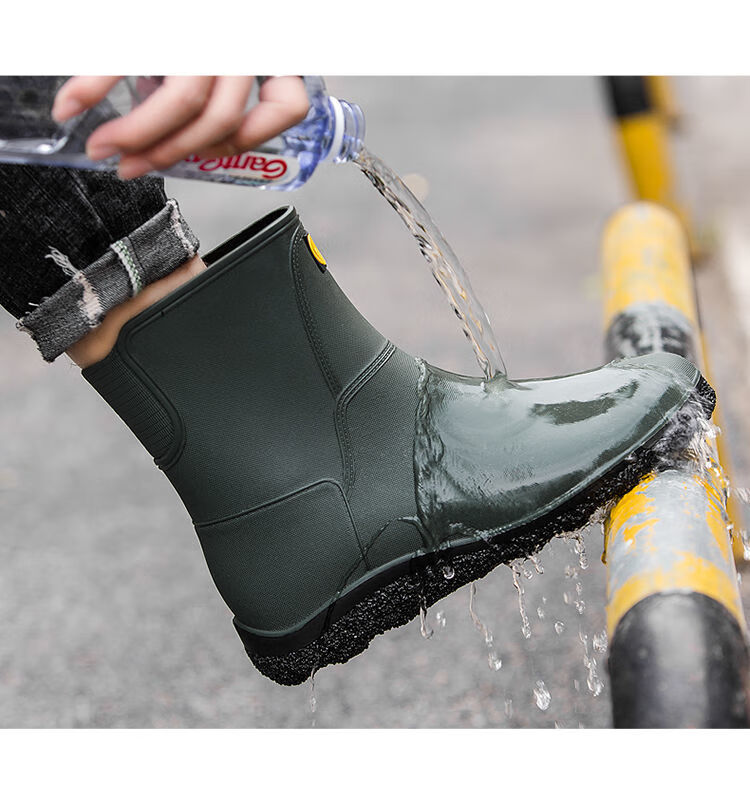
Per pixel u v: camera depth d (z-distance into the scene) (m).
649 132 2.31
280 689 1.55
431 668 1.57
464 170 4.46
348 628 1.09
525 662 1.55
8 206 0.92
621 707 0.64
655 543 0.75
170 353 1.01
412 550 1.07
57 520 2.13
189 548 2.02
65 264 0.95
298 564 1.07
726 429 1.98
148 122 0.77
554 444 1.03
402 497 1.06
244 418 1.04
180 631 1.73
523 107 5.46
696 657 0.64
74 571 1.94
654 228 1.58
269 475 1.05
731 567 0.75
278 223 1.01
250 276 1.00
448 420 1.08
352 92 5.86
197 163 0.90
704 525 0.78
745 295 2.72
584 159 4.55
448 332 2.80
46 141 0.85
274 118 0.83
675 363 1.09
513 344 2.69
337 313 1.06
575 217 3.83
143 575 1.92
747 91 5.02
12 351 3.12
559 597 1.72
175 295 0.99
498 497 1.03
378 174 1.05
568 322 2.83
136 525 2.11
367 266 3.40
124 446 2.51
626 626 0.68
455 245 3.57
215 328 1.01
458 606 1.73
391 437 1.08
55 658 1.66
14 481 2.32
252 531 1.06
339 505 1.06
